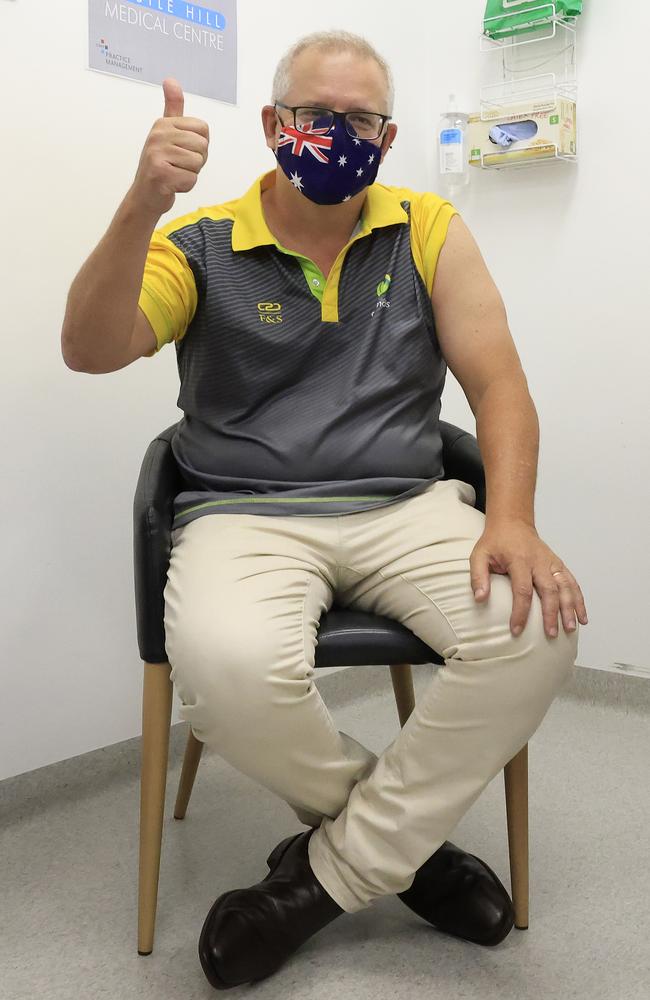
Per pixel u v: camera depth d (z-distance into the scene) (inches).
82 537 74.1
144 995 50.2
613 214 89.3
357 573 54.7
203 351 56.6
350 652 51.7
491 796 72.7
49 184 69.6
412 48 98.1
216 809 72.3
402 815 48.6
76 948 54.6
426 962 52.4
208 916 50.2
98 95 71.8
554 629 47.7
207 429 58.0
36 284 69.4
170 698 53.5
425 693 49.9
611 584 92.7
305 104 54.4
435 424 60.1
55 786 73.6
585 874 61.6
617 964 52.1
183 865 63.8
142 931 53.7
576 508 94.0
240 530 53.4
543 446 95.6
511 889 56.3
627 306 89.3
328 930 55.6
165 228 57.4
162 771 53.3
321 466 56.0
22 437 69.7
